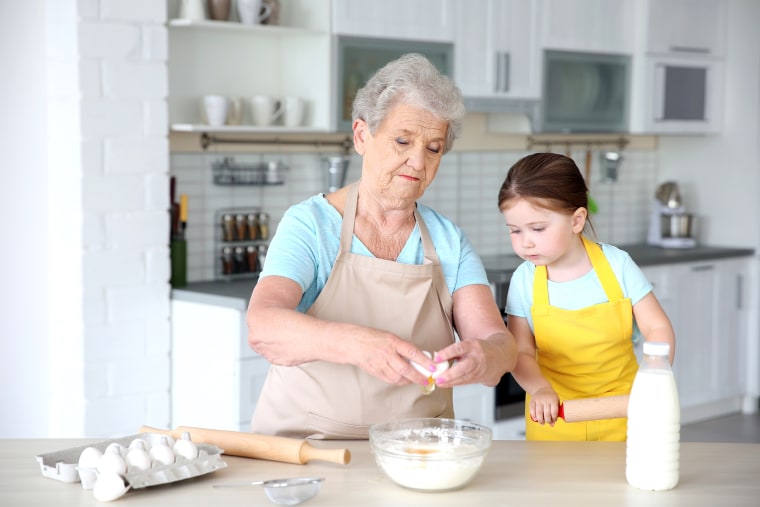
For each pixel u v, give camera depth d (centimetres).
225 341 354
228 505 158
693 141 573
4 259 362
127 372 362
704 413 550
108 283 353
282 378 204
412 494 165
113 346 357
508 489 168
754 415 560
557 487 170
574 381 239
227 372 354
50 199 355
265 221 420
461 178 494
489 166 505
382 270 202
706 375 538
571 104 485
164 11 357
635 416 170
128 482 161
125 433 363
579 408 198
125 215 354
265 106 397
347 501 161
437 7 429
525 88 462
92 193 345
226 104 387
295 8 412
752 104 546
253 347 186
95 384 353
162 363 372
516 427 428
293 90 418
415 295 203
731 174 557
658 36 514
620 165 559
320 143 440
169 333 373
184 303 369
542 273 238
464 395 407
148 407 369
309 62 410
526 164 227
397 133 193
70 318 353
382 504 159
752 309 556
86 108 341
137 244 358
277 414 204
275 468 179
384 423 179
